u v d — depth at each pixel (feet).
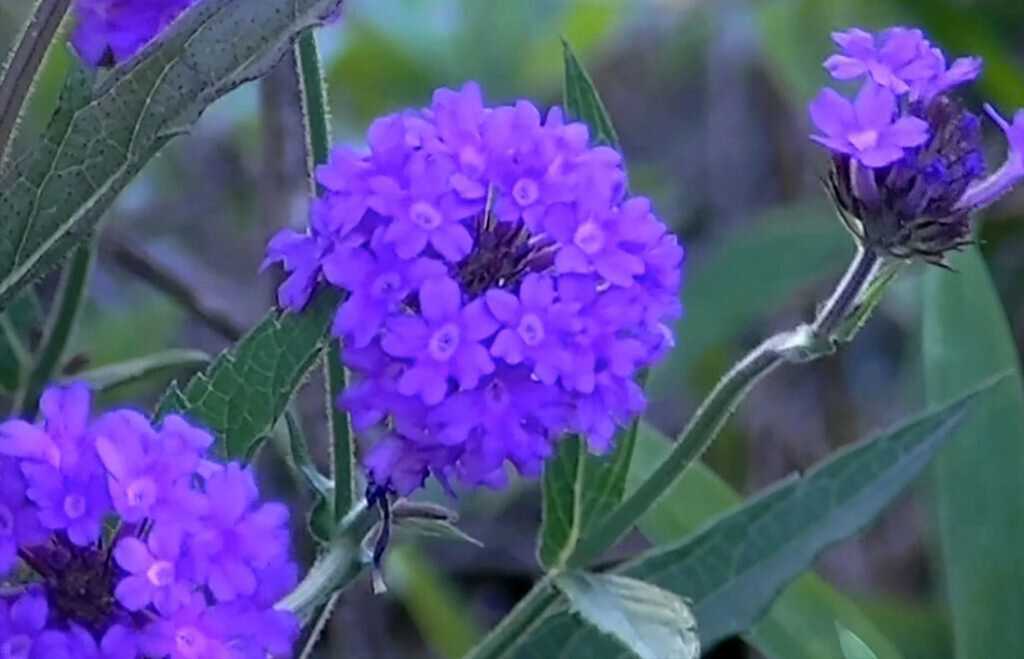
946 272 1.80
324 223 1.39
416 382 1.36
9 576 1.36
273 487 1.86
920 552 2.27
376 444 1.39
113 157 1.42
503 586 2.30
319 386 1.87
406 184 1.38
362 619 1.98
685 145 2.80
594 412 1.38
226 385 1.45
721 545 1.62
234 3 1.39
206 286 2.16
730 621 1.61
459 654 1.94
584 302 1.38
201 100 1.41
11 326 1.69
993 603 1.74
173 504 1.33
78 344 2.10
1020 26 2.44
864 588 2.26
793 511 1.62
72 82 1.42
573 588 1.52
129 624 1.33
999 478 1.75
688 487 1.78
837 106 1.46
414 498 1.82
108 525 1.41
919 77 1.47
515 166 1.39
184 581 1.32
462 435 1.36
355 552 1.45
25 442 1.33
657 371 2.15
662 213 2.64
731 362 2.40
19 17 2.00
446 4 2.46
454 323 1.36
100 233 1.86
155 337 2.10
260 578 1.34
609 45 2.82
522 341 1.36
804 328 1.52
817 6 2.28
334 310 1.44
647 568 1.62
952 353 1.79
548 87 2.53
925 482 2.13
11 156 1.66
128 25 1.45
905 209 1.48
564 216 1.39
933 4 2.25
